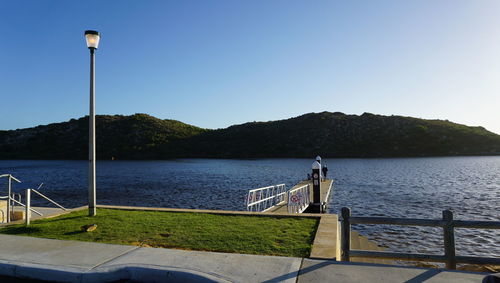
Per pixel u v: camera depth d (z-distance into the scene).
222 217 9.55
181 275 5.16
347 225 6.14
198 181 47.94
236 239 7.20
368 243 14.08
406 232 16.05
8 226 8.66
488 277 3.98
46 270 5.41
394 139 143.12
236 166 89.94
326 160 119.31
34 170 78.25
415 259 5.84
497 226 5.43
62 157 140.00
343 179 47.47
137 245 6.88
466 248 13.49
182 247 6.73
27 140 156.75
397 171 64.62
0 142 158.88
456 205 25.05
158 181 48.34
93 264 5.61
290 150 142.75
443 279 4.86
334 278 4.94
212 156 144.62
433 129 148.50
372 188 36.09
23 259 5.87
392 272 5.17
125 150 143.50
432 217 20.48
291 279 4.91
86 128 159.38
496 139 142.62
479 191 33.62
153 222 8.86
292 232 7.77
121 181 48.88
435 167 77.06
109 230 8.03
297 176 56.69
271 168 80.69
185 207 24.81
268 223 8.73
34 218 9.50
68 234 7.71
